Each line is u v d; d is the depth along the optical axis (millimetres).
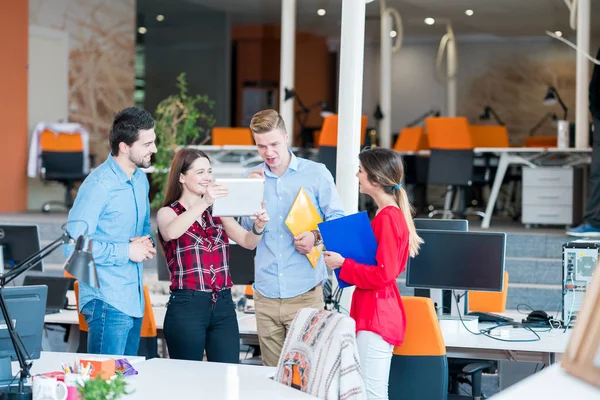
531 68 15734
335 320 2695
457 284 4277
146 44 13953
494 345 3818
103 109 12523
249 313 4750
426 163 10969
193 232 3473
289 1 10375
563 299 4266
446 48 15992
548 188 9008
